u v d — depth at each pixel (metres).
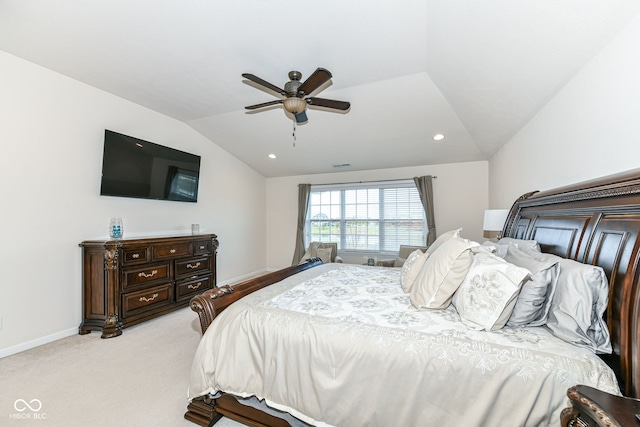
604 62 1.53
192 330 3.03
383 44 2.34
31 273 2.65
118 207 3.41
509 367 1.09
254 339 1.53
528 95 2.28
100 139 3.22
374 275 2.58
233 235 5.35
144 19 2.08
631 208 1.16
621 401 0.77
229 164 5.23
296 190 6.16
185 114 3.96
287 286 2.14
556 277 1.38
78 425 1.64
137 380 2.09
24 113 2.62
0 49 2.46
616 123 1.45
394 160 4.96
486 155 4.44
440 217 4.97
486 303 1.38
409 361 1.20
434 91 3.09
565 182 1.98
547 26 1.54
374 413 1.23
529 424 1.03
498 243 2.41
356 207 5.68
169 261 3.51
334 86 3.09
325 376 1.33
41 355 2.47
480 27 1.78
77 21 2.10
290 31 2.19
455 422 1.11
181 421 1.68
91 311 2.96
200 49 2.45
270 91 3.02
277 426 1.55
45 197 2.76
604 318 1.17
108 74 2.88
